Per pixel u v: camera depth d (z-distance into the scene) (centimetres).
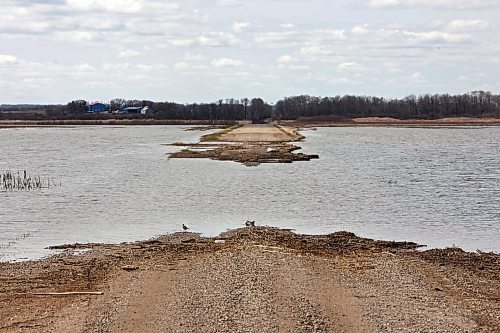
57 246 3316
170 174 6519
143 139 12794
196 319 2072
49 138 13550
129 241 3459
